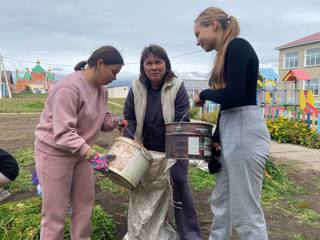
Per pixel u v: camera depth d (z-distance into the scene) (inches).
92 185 133.2
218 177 124.9
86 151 115.3
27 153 297.6
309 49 1566.2
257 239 115.3
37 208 163.9
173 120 139.3
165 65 136.9
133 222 140.9
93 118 123.6
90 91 122.2
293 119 474.6
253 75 113.2
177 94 139.3
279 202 202.1
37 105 1128.2
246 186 114.4
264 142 115.0
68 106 115.4
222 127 118.2
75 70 126.9
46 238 121.5
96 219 150.9
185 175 141.9
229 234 125.6
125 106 148.4
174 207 143.6
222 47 114.8
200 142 117.5
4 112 906.7
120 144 124.2
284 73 1711.4
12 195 202.7
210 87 122.3
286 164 295.6
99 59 119.5
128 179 120.8
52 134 118.6
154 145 144.7
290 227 168.4
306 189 231.1
